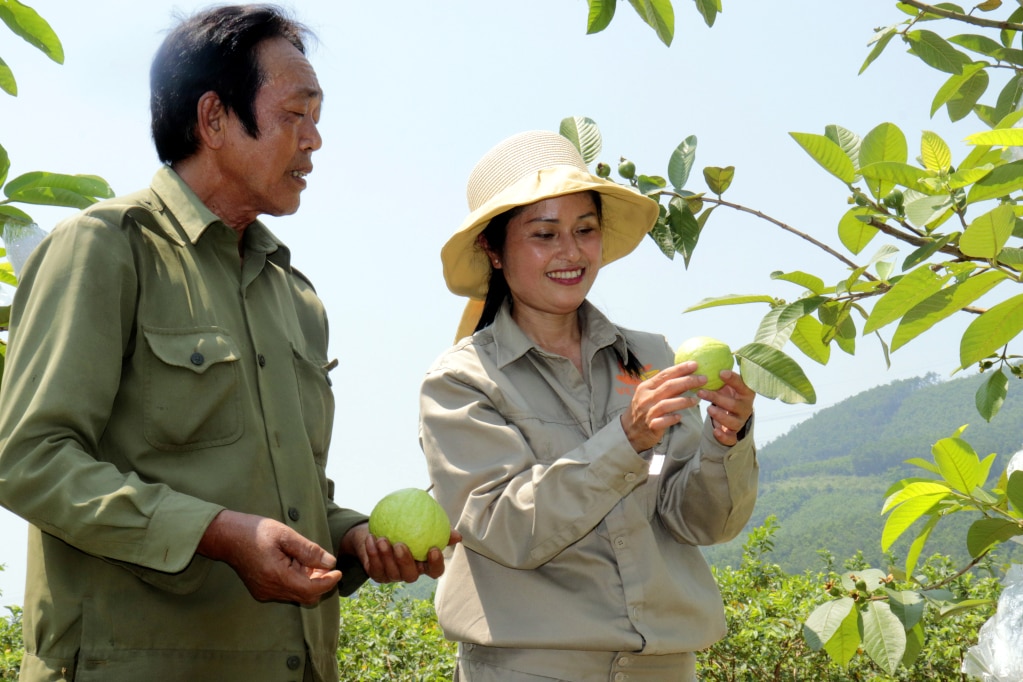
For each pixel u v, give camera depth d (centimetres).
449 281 303
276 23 231
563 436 261
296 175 234
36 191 255
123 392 206
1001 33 331
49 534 200
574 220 268
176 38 228
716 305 260
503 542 240
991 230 208
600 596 245
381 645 639
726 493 253
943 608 300
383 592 776
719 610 262
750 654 638
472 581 251
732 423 244
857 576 299
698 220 308
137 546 183
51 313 198
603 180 274
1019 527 283
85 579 198
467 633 246
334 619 236
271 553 184
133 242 212
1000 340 230
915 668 632
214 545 187
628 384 276
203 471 208
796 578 754
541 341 281
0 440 190
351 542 235
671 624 249
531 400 265
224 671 207
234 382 214
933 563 746
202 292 218
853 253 270
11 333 208
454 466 253
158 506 186
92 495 183
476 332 279
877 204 261
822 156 263
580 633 239
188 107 224
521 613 244
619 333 280
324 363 257
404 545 219
